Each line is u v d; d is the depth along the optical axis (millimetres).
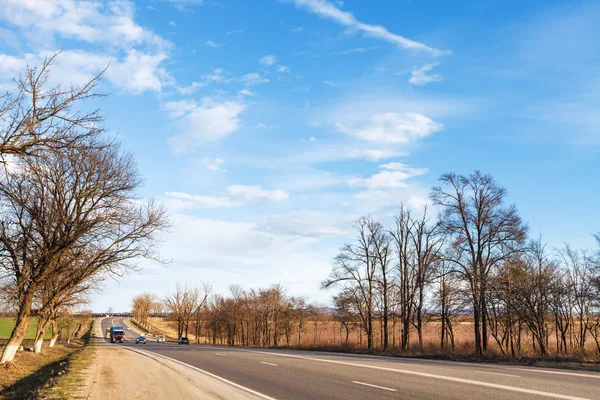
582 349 31625
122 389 14391
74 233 24156
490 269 33938
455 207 34750
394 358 27484
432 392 12406
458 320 40312
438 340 50406
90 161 22922
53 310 31656
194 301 107750
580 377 15305
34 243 23859
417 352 36000
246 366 21812
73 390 14070
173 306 107688
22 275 23000
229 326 91750
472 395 11750
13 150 10109
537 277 34875
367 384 14312
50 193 23953
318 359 25906
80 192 24266
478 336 32344
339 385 14266
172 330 152750
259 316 80875
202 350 40219
